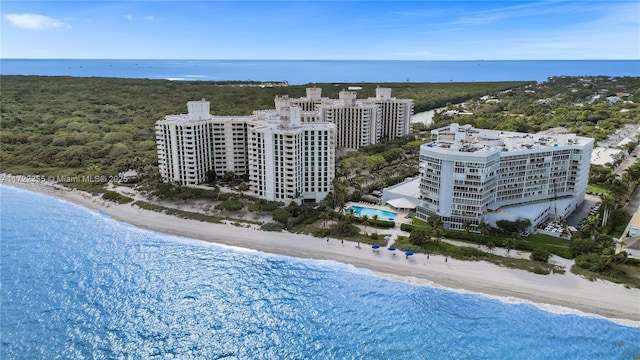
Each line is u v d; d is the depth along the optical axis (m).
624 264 156.88
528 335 126.69
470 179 177.38
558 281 148.75
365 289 149.50
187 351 122.62
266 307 141.50
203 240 187.50
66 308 140.75
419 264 162.12
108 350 122.44
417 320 134.12
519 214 184.88
